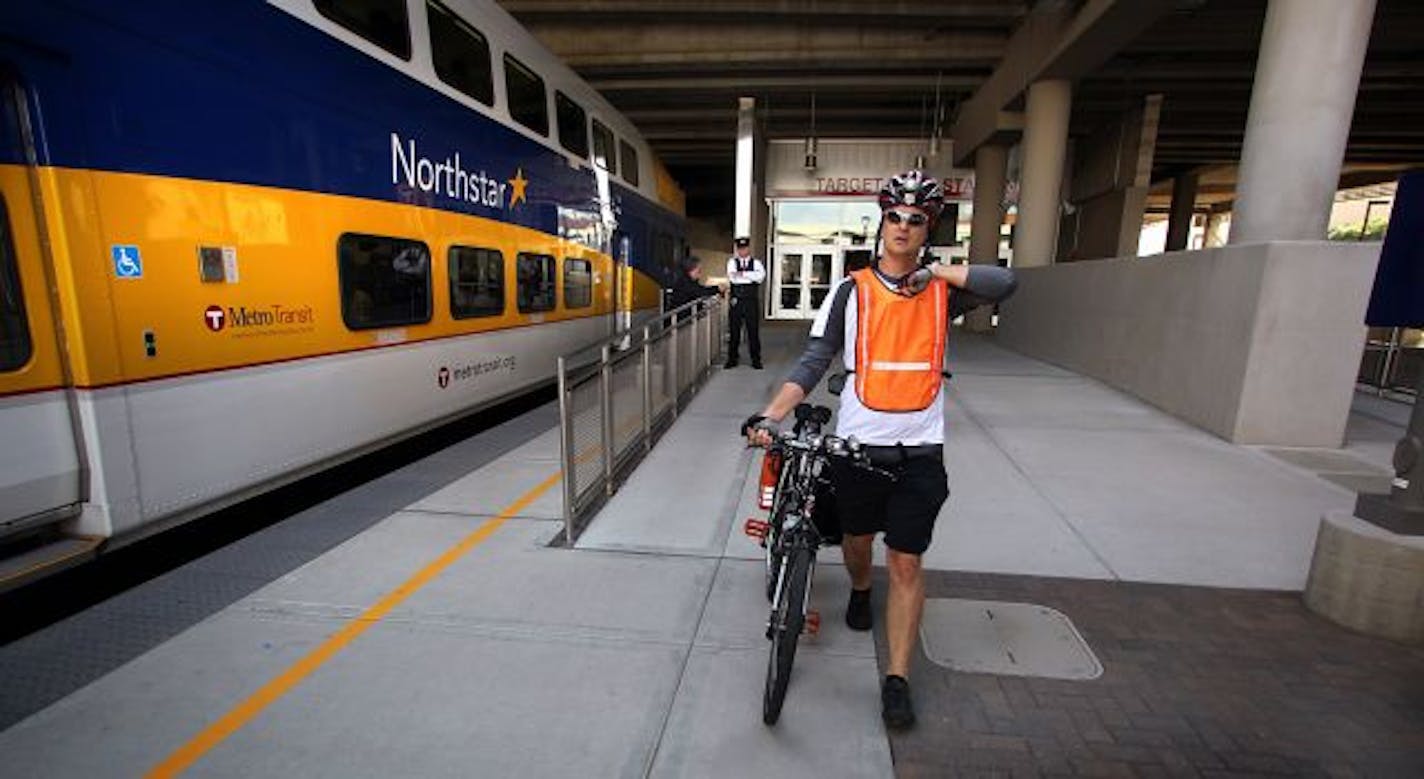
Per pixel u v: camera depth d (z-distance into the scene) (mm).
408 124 5641
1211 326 6738
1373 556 3102
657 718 2600
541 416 7984
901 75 16484
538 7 12750
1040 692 2742
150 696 2725
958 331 18062
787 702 2688
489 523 4500
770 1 12789
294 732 2521
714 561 3916
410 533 4344
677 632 3180
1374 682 2807
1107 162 19219
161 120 3664
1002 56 14812
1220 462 5734
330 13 4836
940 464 2529
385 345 5426
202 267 3898
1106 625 3229
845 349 2576
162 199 3678
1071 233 22047
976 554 3975
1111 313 9102
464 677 2846
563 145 8883
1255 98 6766
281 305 4430
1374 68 13891
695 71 15891
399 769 2346
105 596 3566
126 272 3510
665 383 6895
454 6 6371
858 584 3125
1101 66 13758
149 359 3633
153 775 2316
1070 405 7922
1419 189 3004
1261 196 6668
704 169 32656
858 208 23281
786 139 22656
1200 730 2529
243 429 4203
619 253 11430
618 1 12625
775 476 3189
